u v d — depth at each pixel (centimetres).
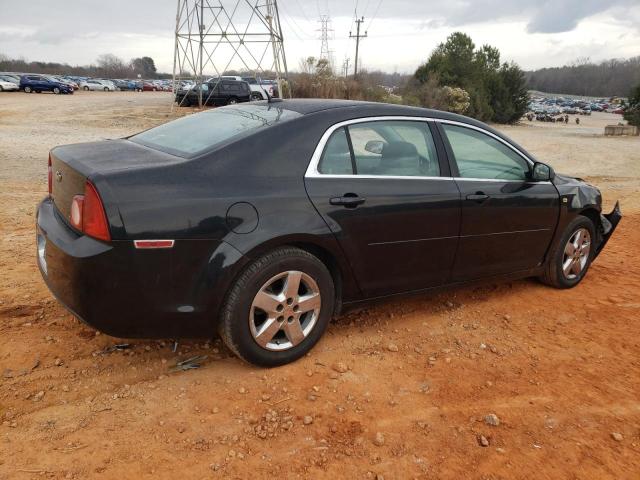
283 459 267
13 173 1005
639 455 284
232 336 321
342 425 295
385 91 4222
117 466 256
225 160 317
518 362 374
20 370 329
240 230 308
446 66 5031
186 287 302
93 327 300
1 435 273
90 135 1888
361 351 376
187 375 335
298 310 341
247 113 380
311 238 332
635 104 3619
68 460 258
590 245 520
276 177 326
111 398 308
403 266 385
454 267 415
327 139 350
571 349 397
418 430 295
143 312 298
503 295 494
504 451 281
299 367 349
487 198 415
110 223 280
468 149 419
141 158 321
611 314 461
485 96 5094
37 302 422
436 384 340
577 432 300
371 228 358
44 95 4594
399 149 382
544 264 489
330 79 3794
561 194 472
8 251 536
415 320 432
